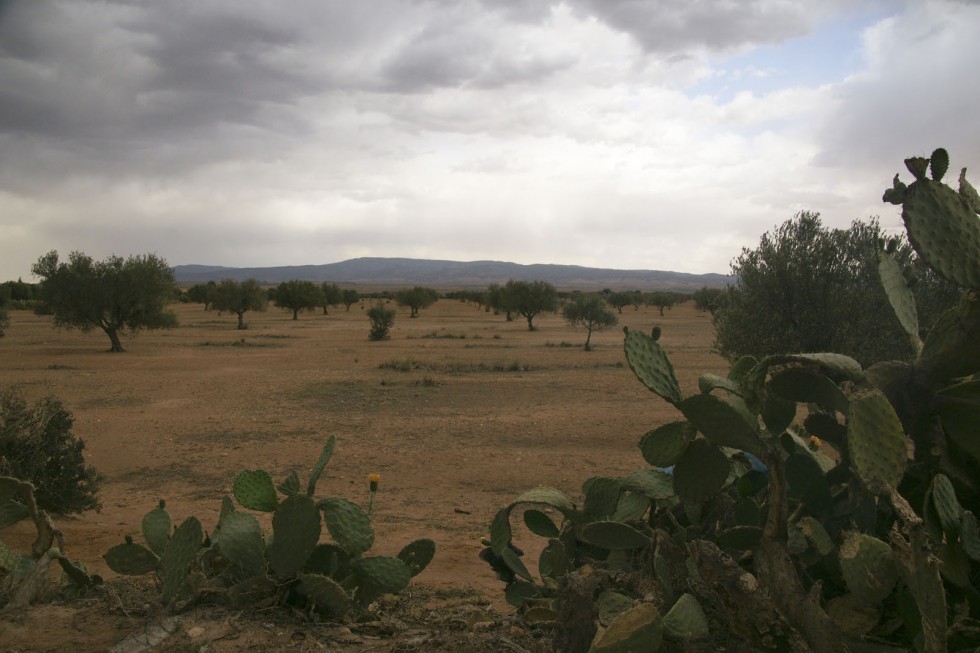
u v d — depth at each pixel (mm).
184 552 3660
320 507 3807
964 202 2428
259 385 20984
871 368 2504
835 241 13484
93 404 17531
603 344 36250
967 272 2330
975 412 2318
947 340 2377
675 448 2684
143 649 3201
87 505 8195
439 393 19438
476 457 12031
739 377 3137
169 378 22500
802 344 13531
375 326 39188
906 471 2562
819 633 2203
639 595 2703
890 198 2488
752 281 14148
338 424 15094
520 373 23812
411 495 9734
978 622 2107
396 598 4895
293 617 3588
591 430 14156
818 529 2609
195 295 93812
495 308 70062
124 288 31766
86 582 4195
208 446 12898
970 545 2248
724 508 3068
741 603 2281
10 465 7531
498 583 5852
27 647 3316
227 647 3236
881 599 2287
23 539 6859
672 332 45094
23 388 19547
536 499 3492
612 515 3406
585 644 2660
